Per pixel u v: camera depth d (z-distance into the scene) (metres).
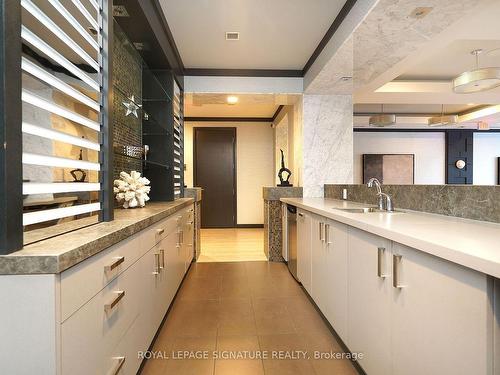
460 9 1.89
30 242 0.92
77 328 0.89
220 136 6.90
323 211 2.15
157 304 1.89
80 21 1.28
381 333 1.35
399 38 2.33
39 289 0.78
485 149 2.94
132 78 2.75
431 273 1.02
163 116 3.21
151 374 1.64
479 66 3.79
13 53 0.81
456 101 4.75
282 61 3.63
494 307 0.80
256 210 6.97
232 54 3.44
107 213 1.40
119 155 2.44
